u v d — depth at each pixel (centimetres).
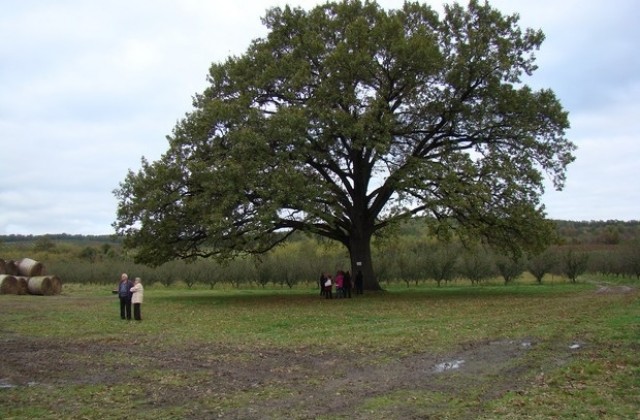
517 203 3128
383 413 830
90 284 5706
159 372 1148
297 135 2764
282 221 3067
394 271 4966
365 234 3475
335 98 2955
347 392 966
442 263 4828
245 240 2844
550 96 3197
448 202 2888
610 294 3019
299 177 2653
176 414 848
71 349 1434
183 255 3234
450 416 806
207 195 2730
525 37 3278
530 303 2544
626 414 783
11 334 1711
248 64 3284
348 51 2950
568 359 1180
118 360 1280
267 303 2803
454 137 3394
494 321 1866
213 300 3052
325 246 4462
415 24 3328
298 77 2981
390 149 3116
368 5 3300
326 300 2947
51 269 5850
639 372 1027
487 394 928
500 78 3152
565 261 5022
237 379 1082
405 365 1184
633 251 4931
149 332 1748
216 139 3002
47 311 2450
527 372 1080
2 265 3825
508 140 3319
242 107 2952
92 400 929
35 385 1038
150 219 2938
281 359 1282
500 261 4894
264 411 859
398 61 2964
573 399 870
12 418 823
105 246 8738
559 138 3269
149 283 5459
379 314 2183
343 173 3403
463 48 3125
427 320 1947
